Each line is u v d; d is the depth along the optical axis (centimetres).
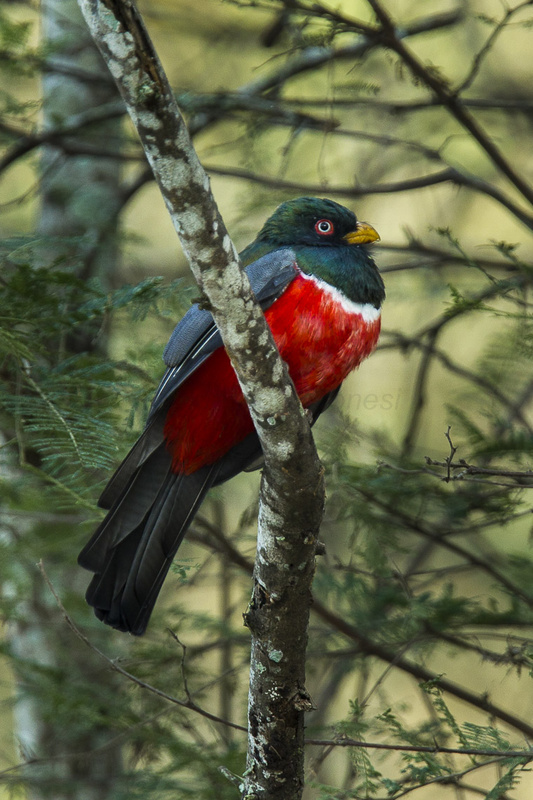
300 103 1148
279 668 636
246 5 1002
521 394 1123
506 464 1023
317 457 614
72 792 1110
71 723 1024
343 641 1086
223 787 906
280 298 806
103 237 1220
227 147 1337
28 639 1166
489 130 1542
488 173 1576
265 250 917
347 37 1329
